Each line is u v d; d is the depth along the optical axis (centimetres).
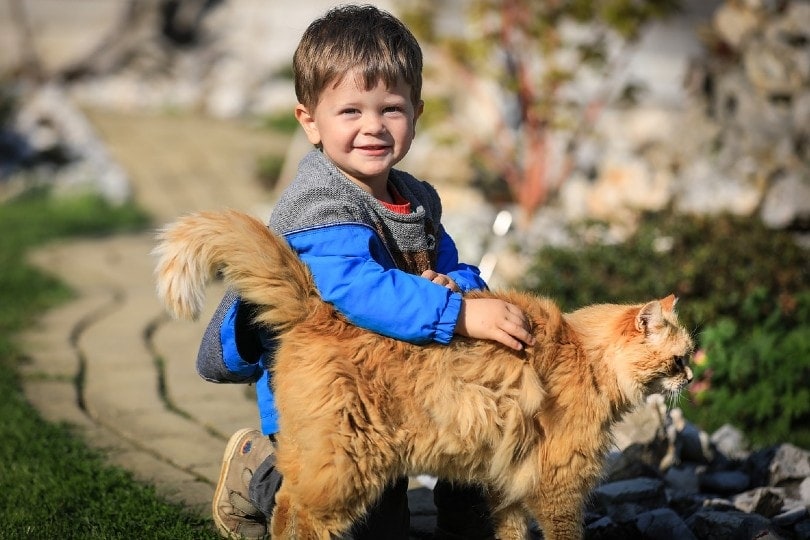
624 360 472
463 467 446
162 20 3131
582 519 473
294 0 3127
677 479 621
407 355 429
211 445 685
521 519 484
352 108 445
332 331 426
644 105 1936
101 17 3316
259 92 2958
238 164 2241
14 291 1164
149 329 1030
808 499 604
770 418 774
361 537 458
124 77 3016
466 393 430
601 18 1359
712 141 1192
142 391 811
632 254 947
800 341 796
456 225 1195
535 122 1372
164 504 565
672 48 2058
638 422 612
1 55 3103
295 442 425
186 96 2947
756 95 1172
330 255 429
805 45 1167
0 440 660
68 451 651
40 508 550
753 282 886
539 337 458
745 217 1014
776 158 1127
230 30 3183
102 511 554
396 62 445
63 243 1543
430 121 1441
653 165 1261
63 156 1989
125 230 1673
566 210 1330
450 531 523
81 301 1157
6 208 1747
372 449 418
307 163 461
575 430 458
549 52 1389
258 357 468
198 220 424
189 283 418
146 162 2219
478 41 1399
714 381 797
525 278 961
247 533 521
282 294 423
